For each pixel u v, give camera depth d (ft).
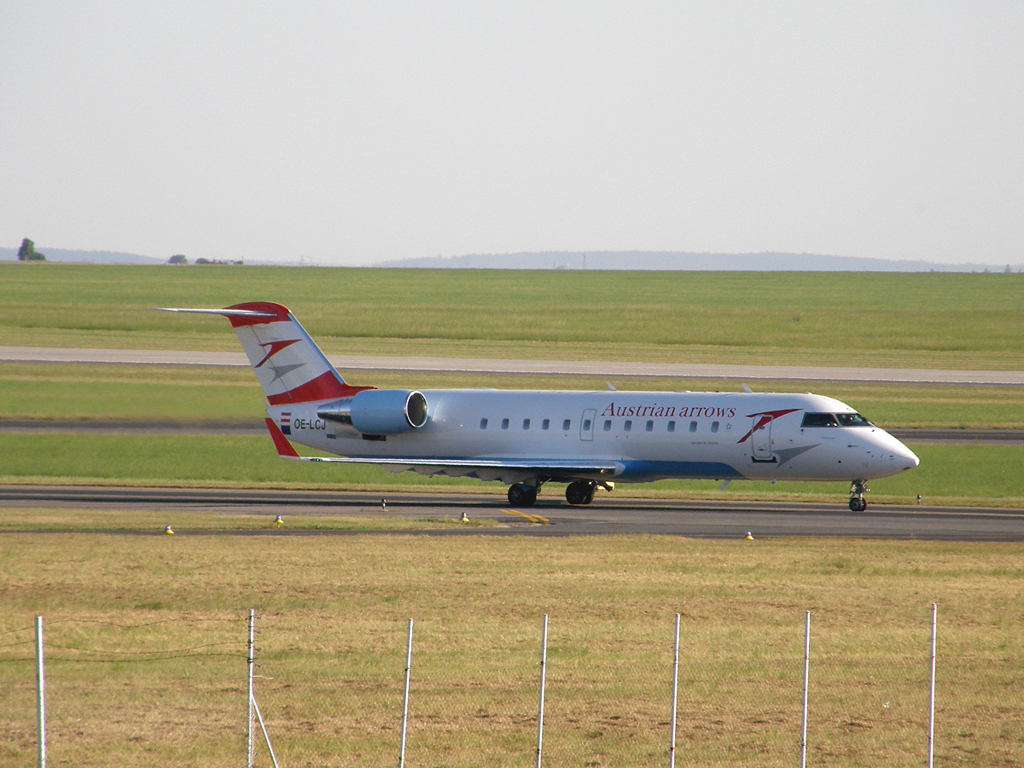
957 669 260.21
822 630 299.17
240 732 213.66
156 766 196.34
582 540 449.06
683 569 382.83
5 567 378.12
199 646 277.44
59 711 224.33
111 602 329.11
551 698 235.61
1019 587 357.82
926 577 373.61
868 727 220.02
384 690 240.12
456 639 285.64
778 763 200.44
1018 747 209.97
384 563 390.01
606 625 302.66
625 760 200.95
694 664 262.67
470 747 206.49
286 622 304.30
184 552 410.31
